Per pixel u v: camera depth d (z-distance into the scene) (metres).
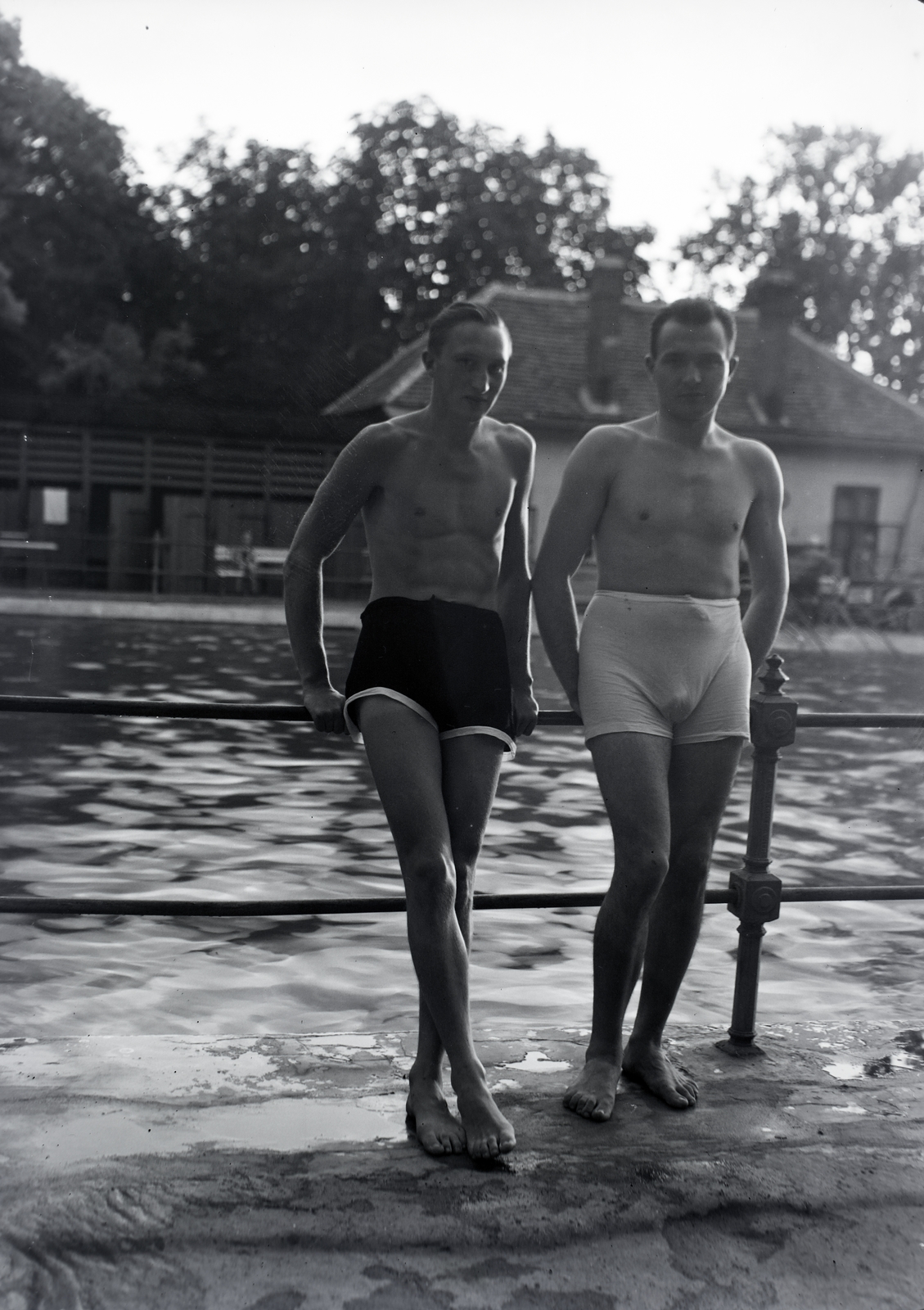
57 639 19.14
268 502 28.23
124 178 33.06
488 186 36.34
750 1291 2.10
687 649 2.76
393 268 35.00
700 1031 3.32
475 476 2.72
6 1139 2.51
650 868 2.67
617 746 2.71
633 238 39.06
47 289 32.09
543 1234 2.23
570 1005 4.14
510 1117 2.69
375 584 2.77
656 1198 2.36
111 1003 4.03
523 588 2.90
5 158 32.19
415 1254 2.16
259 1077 2.90
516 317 30.62
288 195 34.16
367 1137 2.57
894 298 39.88
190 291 33.00
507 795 8.16
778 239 39.97
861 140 39.16
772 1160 2.52
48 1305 2.00
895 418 30.73
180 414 29.30
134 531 28.91
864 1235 2.27
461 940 2.55
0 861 6.03
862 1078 2.97
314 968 4.45
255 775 8.73
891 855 6.73
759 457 2.93
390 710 2.59
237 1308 2.00
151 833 6.73
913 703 14.71
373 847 6.52
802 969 4.60
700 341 2.75
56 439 29.00
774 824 7.54
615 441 2.82
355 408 28.42
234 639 20.42
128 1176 2.37
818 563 27.27
